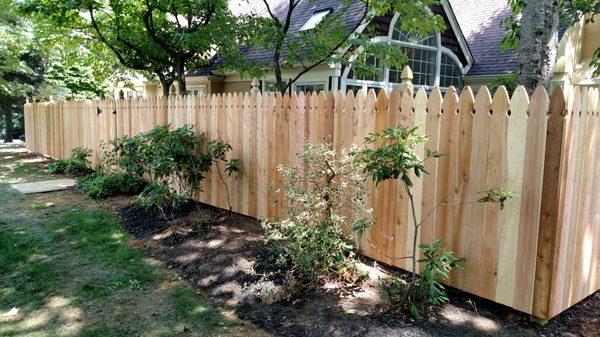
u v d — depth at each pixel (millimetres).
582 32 9805
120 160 6527
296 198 4086
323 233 3836
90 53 13484
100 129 9383
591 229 3539
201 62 10492
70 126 10875
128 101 8305
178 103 7023
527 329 3219
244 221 5699
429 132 3760
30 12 9188
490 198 3211
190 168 6023
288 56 8430
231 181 6094
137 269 4504
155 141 5926
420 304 3410
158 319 3520
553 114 3045
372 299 3600
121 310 3662
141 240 5336
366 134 4281
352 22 9883
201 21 9422
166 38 9867
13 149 15180
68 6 8898
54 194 7840
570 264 3346
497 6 15273
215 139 6324
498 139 3328
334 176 4051
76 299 3855
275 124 5316
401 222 4043
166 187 5539
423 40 11875
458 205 3604
